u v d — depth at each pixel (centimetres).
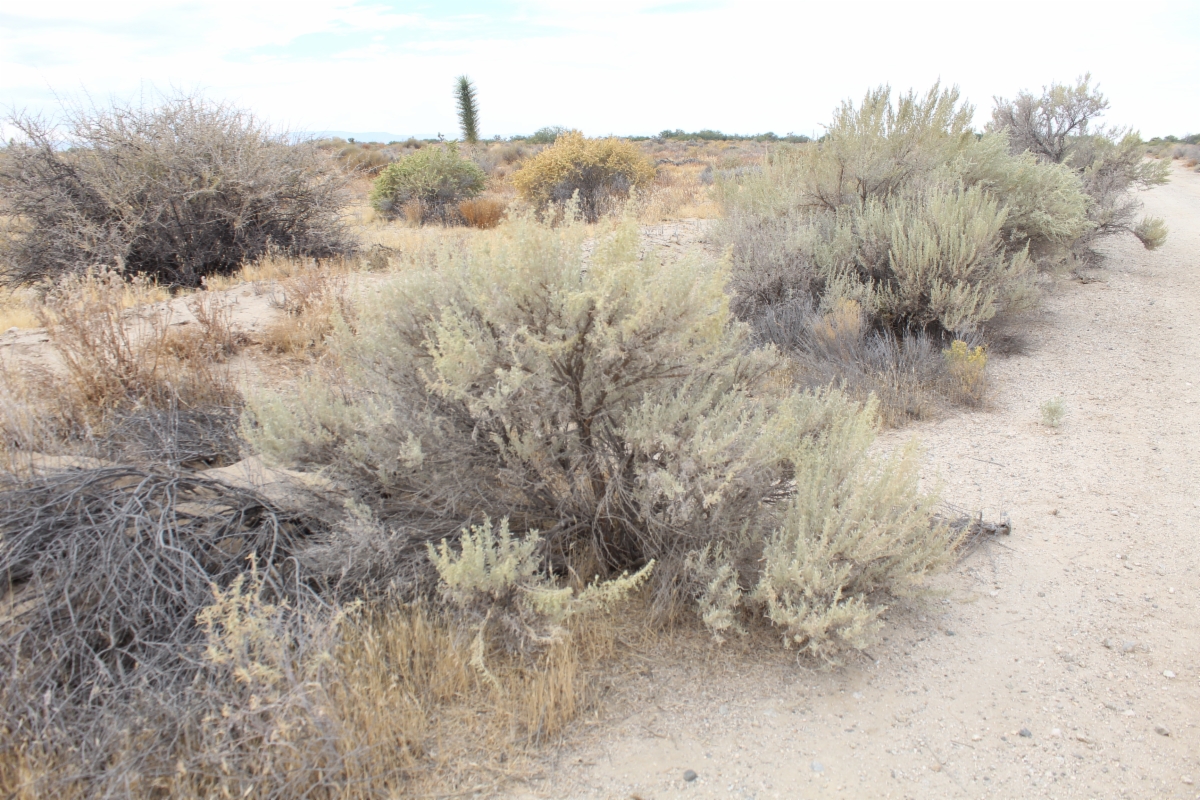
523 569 308
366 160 2958
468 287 349
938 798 253
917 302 755
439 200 1728
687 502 315
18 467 339
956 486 487
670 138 5541
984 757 271
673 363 331
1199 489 471
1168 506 453
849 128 951
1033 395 655
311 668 256
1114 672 315
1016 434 571
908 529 328
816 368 678
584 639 317
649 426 325
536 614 307
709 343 326
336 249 1088
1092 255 1169
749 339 731
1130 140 1295
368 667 286
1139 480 489
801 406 407
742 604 336
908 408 612
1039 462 521
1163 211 1861
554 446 351
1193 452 526
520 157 3428
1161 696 300
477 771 259
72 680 266
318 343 601
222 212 992
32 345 593
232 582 284
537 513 363
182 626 282
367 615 311
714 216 1282
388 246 1138
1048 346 787
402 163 1777
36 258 957
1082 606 361
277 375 573
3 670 257
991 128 1523
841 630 296
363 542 311
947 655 327
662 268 334
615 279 312
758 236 868
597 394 339
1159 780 259
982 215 770
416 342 359
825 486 331
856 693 303
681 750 272
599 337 308
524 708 283
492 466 356
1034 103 1489
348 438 351
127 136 960
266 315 714
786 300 800
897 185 938
